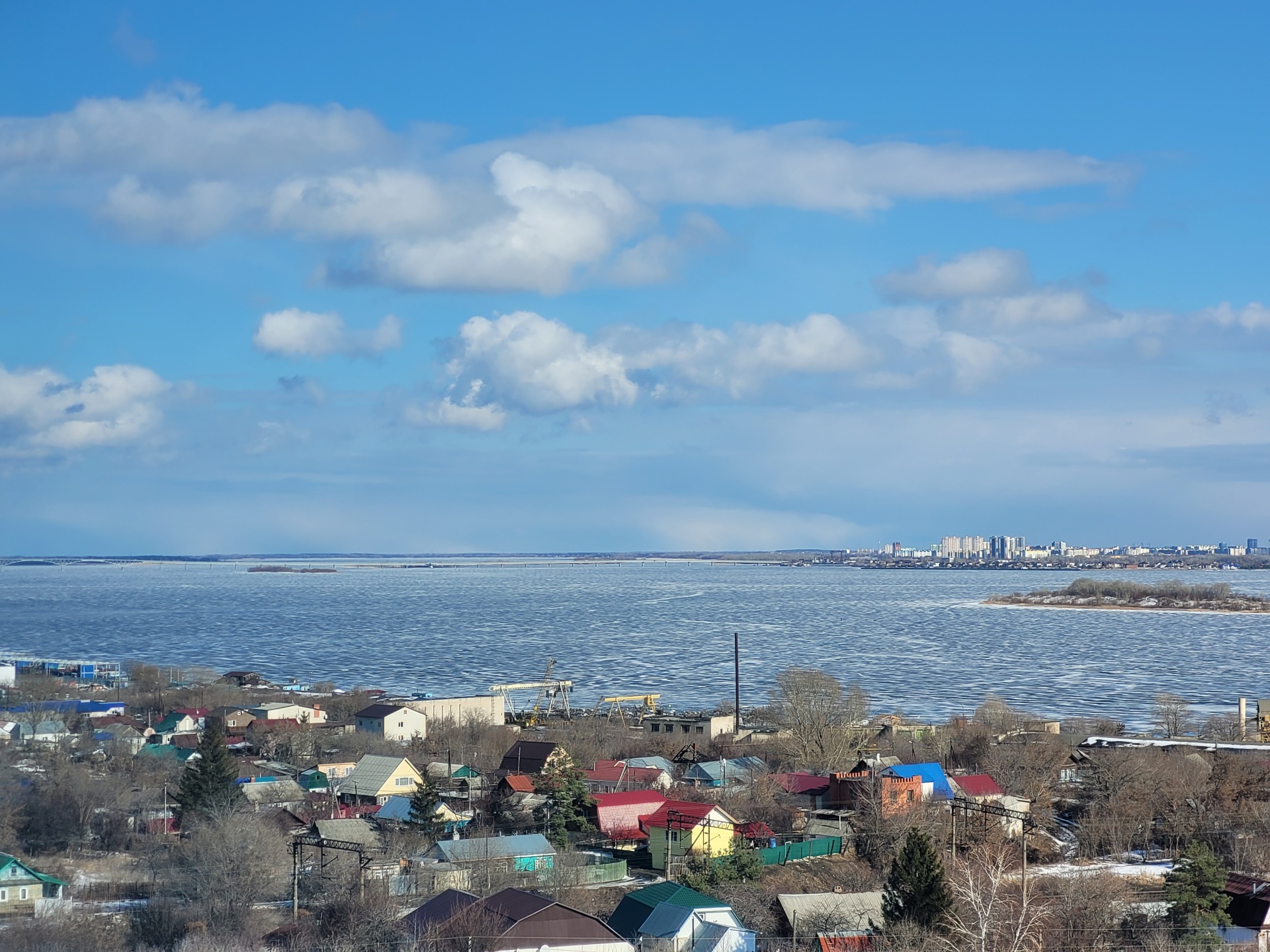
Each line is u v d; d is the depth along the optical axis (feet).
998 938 201.16
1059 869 284.00
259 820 284.82
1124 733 505.66
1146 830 317.42
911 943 198.90
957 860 229.66
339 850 273.13
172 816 337.31
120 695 636.48
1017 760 400.06
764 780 370.53
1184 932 222.07
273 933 222.89
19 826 312.71
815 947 221.66
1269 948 223.10
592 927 205.05
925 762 405.39
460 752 469.57
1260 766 370.12
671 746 486.79
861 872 282.15
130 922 228.02
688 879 265.54
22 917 238.27
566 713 641.40
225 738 471.62
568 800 330.75
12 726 492.54
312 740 495.41
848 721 463.42
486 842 277.44
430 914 212.84
